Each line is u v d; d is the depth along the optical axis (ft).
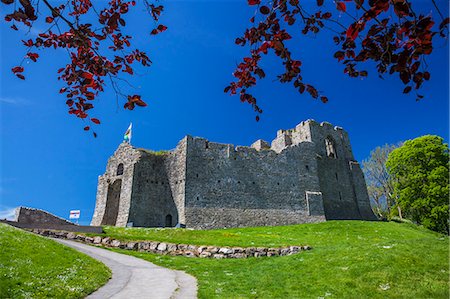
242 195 164.55
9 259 53.62
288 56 17.99
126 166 168.25
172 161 169.07
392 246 71.15
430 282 52.85
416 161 185.47
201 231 118.11
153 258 81.82
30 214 114.32
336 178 201.67
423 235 139.95
